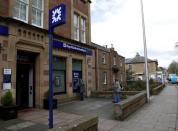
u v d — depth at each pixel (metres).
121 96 17.05
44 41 12.57
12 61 10.30
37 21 12.68
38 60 12.39
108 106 13.22
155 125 8.61
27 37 11.33
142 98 14.34
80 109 12.06
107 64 31.61
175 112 11.57
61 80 14.84
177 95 22.47
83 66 17.47
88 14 18.97
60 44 14.21
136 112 11.55
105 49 31.73
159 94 24.05
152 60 65.88
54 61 14.19
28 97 12.34
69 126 4.94
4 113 8.75
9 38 10.23
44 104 11.98
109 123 8.82
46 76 12.69
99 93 18.02
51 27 6.35
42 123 8.31
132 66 66.00
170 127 8.30
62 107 12.68
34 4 12.48
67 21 15.47
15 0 11.08
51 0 13.74
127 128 8.09
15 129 7.41
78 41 16.38
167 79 81.88
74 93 16.19
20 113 10.34
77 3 17.22
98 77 28.19
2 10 10.17
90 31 18.98
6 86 9.90
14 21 10.41
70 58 15.60
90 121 5.93
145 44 17.44
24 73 12.23
